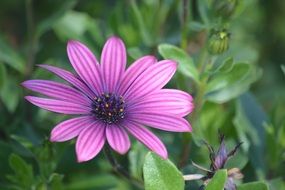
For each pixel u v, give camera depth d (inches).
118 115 10.7
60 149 12.7
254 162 13.7
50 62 15.9
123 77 11.3
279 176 14.3
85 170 14.3
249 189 10.6
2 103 15.0
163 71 11.1
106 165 14.3
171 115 10.3
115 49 11.5
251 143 14.0
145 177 10.4
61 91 10.7
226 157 10.6
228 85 13.3
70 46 11.2
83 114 11.1
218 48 12.4
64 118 12.9
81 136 9.8
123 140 9.8
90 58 11.3
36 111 15.1
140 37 15.8
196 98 13.1
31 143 12.5
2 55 15.9
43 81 10.6
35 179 13.1
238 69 12.9
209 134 14.2
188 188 11.8
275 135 14.3
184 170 12.1
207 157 13.7
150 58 11.4
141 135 10.0
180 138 13.9
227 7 12.7
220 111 14.9
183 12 13.9
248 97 14.7
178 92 10.7
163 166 10.4
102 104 10.8
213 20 13.4
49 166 12.3
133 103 11.0
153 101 10.7
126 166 14.2
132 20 15.7
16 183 13.2
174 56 12.7
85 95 11.0
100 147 9.7
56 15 15.8
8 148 13.5
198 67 13.8
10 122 14.7
